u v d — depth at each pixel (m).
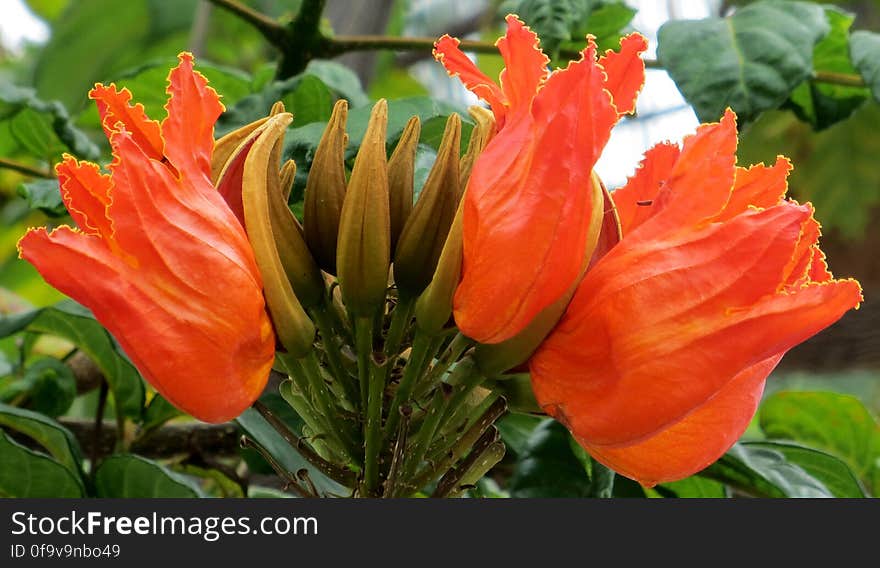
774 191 0.55
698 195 0.53
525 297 0.53
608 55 0.57
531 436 0.73
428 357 0.57
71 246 0.51
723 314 0.52
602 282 0.54
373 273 0.56
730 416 0.54
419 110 0.71
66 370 0.83
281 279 0.55
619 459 0.56
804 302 0.51
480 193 0.53
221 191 0.56
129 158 0.52
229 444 0.82
